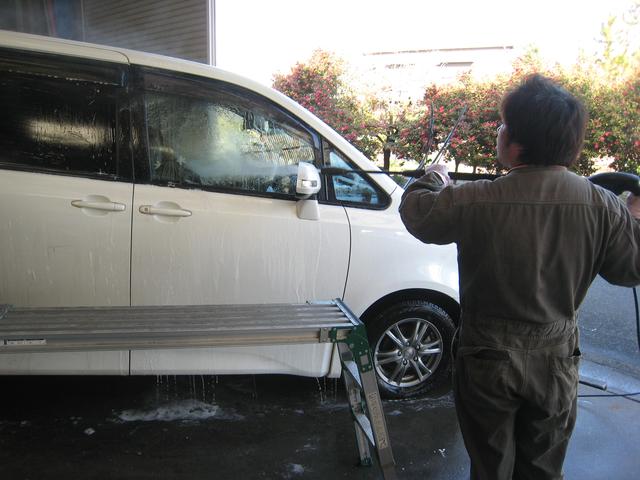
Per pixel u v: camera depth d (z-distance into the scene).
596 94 7.39
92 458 2.46
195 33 8.07
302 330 2.02
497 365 1.59
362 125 7.70
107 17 8.76
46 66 2.49
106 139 2.54
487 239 1.56
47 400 2.93
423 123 7.24
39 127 2.49
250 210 2.63
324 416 2.92
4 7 7.35
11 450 2.47
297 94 8.55
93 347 1.91
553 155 1.55
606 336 4.32
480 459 1.68
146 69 2.59
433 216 1.62
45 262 2.47
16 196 2.42
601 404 3.24
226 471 2.43
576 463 2.64
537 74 1.64
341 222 2.74
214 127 2.66
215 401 3.02
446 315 2.98
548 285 1.56
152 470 2.40
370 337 2.92
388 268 2.80
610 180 1.88
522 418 1.69
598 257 1.58
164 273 2.58
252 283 2.66
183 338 1.95
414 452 2.65
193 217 2.56
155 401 2.99
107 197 2.49
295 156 2.77
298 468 2.47
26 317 2.06
